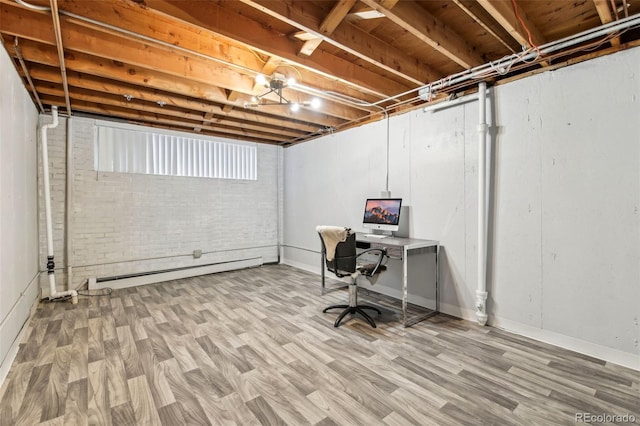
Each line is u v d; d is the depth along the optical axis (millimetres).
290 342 2541
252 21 2184
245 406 1742
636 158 2094
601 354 2240
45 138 3455
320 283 4438
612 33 2059
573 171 2359
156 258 4566
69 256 3852
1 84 2166
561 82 2406
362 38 2334
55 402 1768
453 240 3146
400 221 3656
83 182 3992
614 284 2186
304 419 1638
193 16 1922
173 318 3070
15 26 2051
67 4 1857
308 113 4156
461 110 3074
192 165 4914
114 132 4234
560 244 2430
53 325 2875
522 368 2129
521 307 2656
